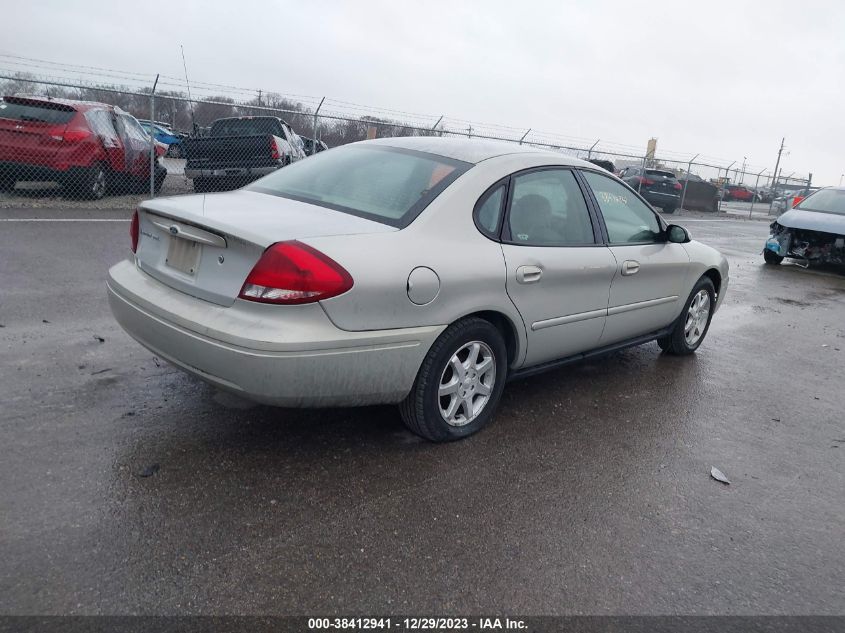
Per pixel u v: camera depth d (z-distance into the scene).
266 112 14.42
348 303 2.93
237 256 2.96
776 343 6.65
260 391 2.89
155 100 13.16
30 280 6.15
